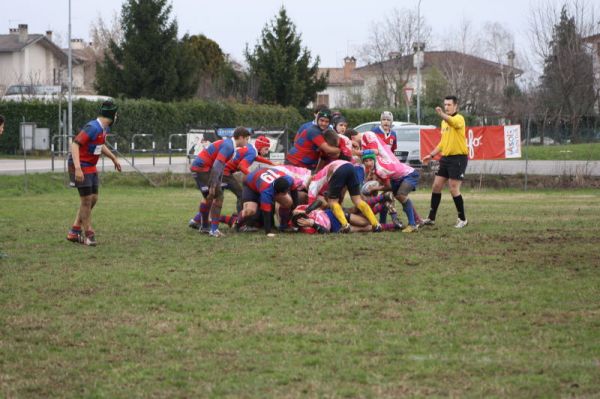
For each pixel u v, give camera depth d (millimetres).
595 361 8500
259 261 14172
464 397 7496
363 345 9109
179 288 12047
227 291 11836
